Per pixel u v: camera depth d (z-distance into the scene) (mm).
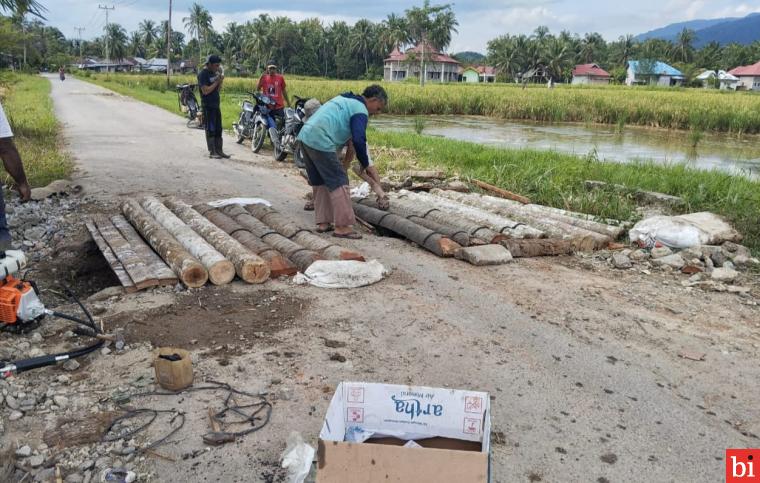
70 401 3064
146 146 12234
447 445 2436
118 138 13492
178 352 3209
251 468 2604
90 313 4113
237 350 3629
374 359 3564
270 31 91375
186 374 3164
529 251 5605
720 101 29562
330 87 36531
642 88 54688
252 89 38500
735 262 5504
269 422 2920
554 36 99938
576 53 103125
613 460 2730
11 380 3217
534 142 18109
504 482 2562
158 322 3982
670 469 2684
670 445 2855
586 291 4793
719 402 3252
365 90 5996
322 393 3188
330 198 6039
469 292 4668
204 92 10453
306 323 4023
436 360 3574
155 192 7891
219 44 105125
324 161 5754
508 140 18547
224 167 9984
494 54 89062
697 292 4852
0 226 3922
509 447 2795
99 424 2879
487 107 29688
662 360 3691
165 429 2855
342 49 97375
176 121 18266
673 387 3385
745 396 3322
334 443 2049
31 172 8531
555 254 5711
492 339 3879
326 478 2074
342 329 3949
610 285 4961
